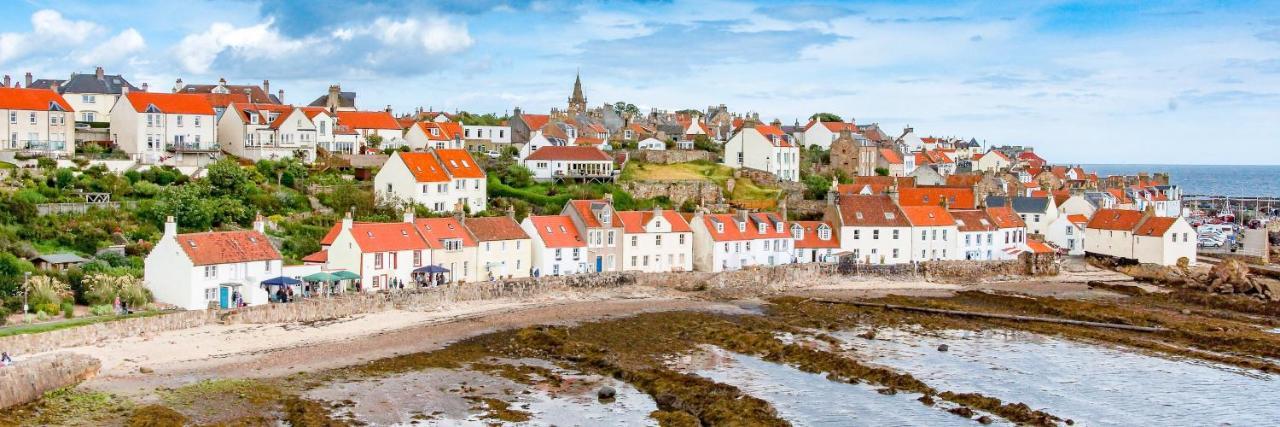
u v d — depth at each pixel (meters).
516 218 157.25
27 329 85.50
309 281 108.94
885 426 73.94
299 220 137.50
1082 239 184.62
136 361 84.50
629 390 82.12
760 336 101.75
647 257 142.12
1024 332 111.44
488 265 128.62
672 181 182.50
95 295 99.00
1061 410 79.44
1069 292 148.12
